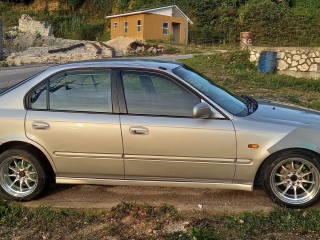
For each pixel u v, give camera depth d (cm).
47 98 476
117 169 464
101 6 5666
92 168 467
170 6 4081
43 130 463
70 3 5700
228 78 1395
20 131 468
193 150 446
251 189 456
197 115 439
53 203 476
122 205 456
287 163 447
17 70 1967
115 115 458
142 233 409
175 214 441
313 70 1414
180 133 445
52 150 466
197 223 421
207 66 1698
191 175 457
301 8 4812
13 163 483
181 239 392
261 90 1192
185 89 460
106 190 509
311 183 448
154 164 455
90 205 464
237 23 4722
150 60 523
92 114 462
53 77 482
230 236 395
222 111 450
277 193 451
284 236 395
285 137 439
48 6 5750
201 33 4622
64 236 407
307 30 4384
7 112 473
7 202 480
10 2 5869
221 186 460
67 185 526
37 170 475
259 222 418
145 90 465
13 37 4141
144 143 450
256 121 449
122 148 454
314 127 448
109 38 4772
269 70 1478
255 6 4709
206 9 5034
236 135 441
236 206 457
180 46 3538
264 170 450
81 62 497
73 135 459
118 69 474
